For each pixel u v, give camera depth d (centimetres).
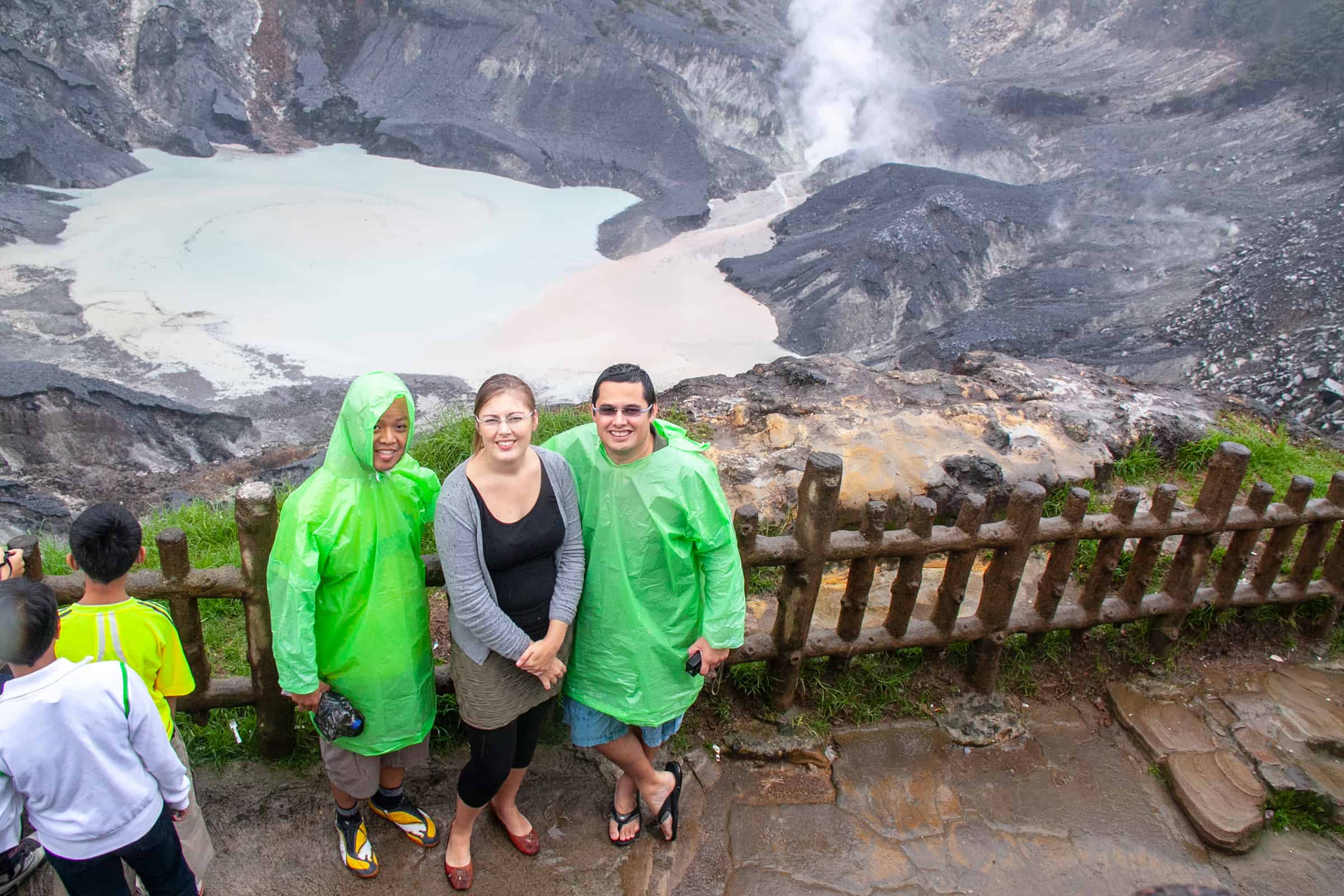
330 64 5631
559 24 5753
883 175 4719
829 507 396
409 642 323
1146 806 426
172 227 3709
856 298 3631
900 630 454
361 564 306
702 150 5391
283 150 4981
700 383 740
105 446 2098
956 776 431
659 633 339
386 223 4156
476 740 330
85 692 265
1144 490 659
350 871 357
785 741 434
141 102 4853
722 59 5816
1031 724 468
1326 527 504
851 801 412
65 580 351
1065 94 5934
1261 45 5641
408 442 308
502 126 5406
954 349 3041
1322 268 2638
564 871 365
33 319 2778
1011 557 444
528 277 3794
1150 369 2605
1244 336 2569
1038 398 728
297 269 3534
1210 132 5116
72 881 285
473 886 356
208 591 355
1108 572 475
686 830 390
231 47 5322
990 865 388
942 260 3825
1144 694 485
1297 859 404
